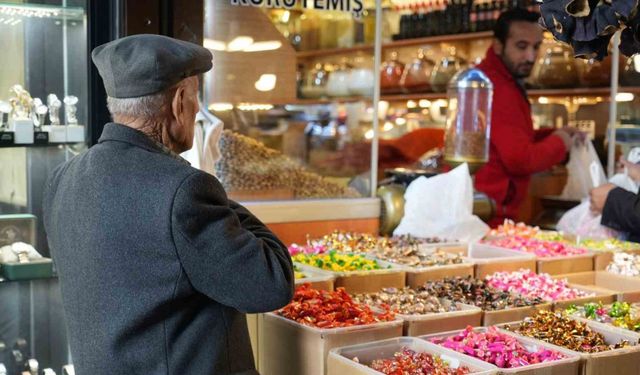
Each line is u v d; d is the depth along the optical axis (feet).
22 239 9.60
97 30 9.37
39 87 9.76
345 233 11.96
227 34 11.99
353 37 13.30
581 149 16.28
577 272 11.66
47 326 9.98
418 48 18.69
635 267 11.46
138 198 5.74
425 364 7.56
